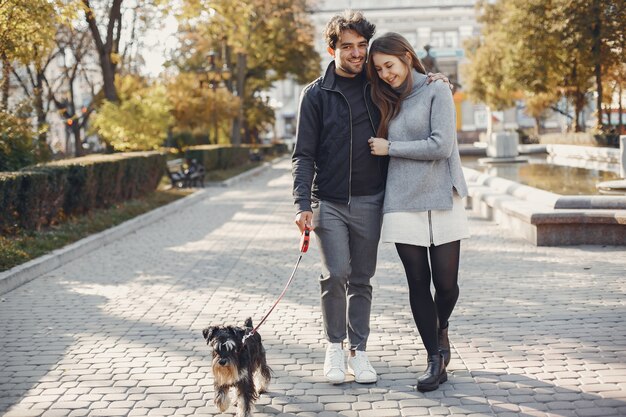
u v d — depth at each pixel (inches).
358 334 186.4
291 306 275.1
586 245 390.9
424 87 172.1
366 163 177.3
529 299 271.1
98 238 460.1
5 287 316.2
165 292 308.7
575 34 1059.3
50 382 192.5
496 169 810.2
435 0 2721.5
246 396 157.5
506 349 209.2
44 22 517.3
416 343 219.8
